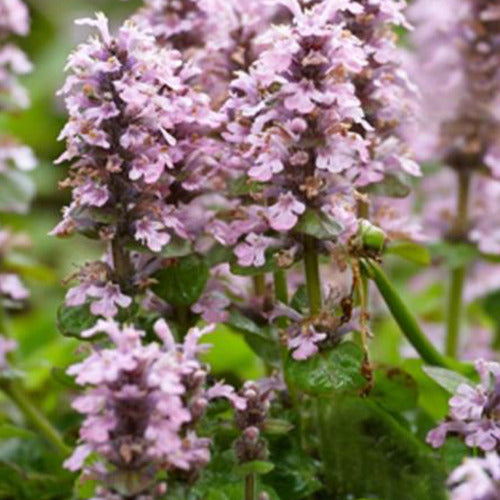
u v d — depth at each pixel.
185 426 0.98
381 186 1.09
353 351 1.03
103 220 1.02
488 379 1.02
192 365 0.97
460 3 1.20
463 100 1.21
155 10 1.11
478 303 1.34
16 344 1.22
